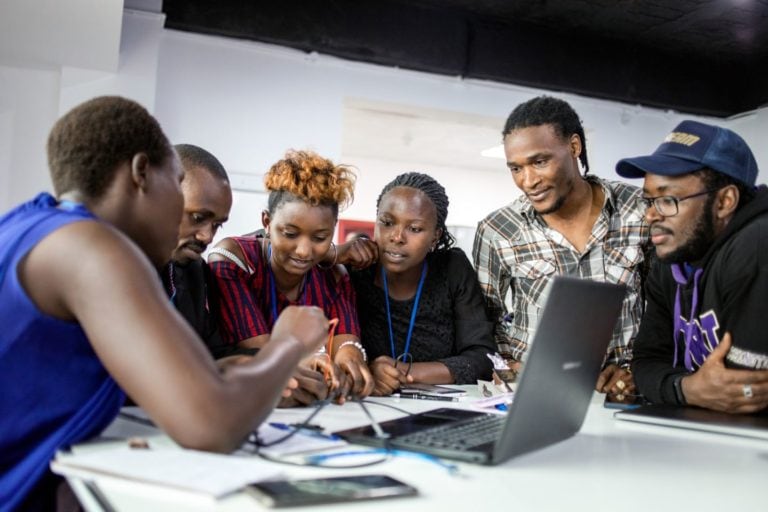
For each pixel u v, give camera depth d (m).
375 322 2.07
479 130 7.21
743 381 1.38
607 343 1.22
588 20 4.54
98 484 0.78
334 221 1.71
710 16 4.38
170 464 0.81
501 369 1.90
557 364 1.02
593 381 1.22
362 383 1.57
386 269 2.02
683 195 1.54
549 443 1.11
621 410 1.42
